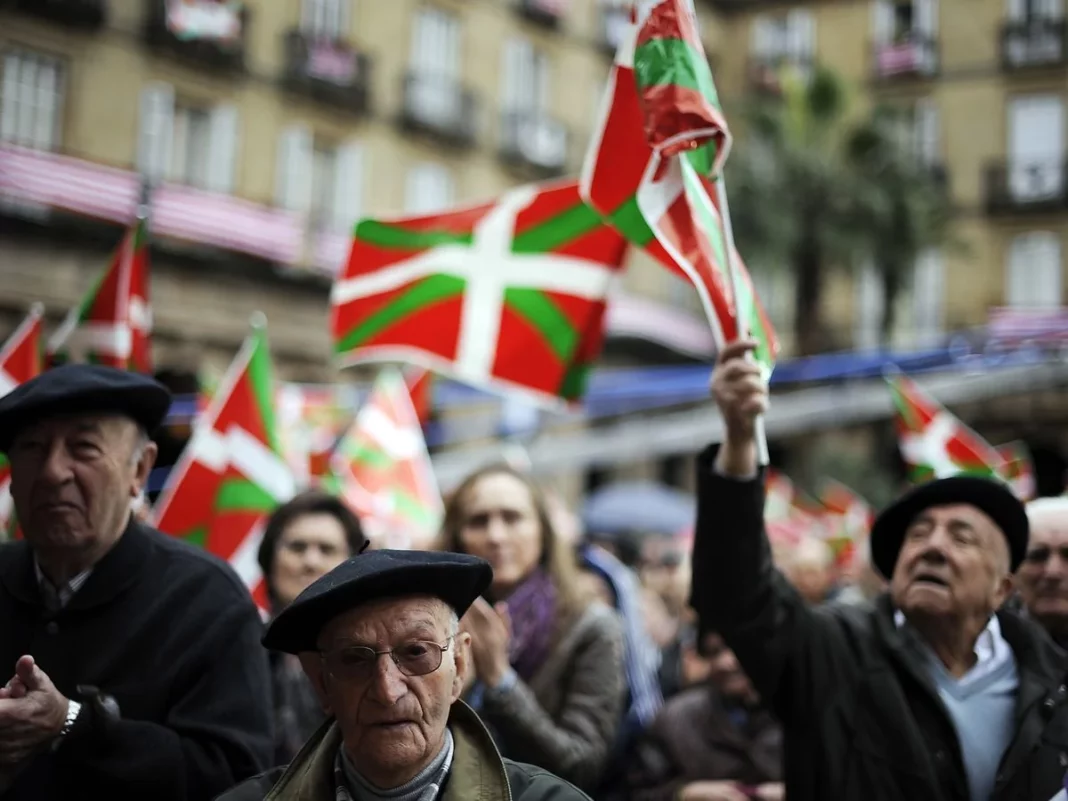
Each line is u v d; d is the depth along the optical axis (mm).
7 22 18734
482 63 26016
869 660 3479
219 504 5312
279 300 21578
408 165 24594
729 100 30500
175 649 3316
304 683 4508
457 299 5875
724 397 3367
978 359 14852
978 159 29859
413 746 2434
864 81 30844
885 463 29078
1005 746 3400
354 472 6926
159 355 19875
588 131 28125
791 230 23719
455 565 2502
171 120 20797
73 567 3357
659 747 4883
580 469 27625
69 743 2951
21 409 3225
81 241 18562
